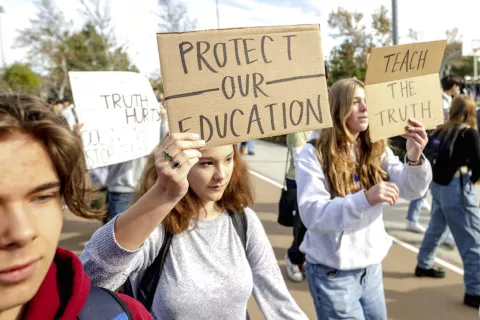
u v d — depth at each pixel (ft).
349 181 7.30
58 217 2.68
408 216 17.37
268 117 4.76
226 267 5.21
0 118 2.32
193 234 5.22
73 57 90.27
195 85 4.50
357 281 7.22
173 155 3.70
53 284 2.98
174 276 4.96
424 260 12.97
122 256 3.93
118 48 93.15
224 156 5.16
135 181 13.34
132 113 10.88
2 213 2.36
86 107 10.02
